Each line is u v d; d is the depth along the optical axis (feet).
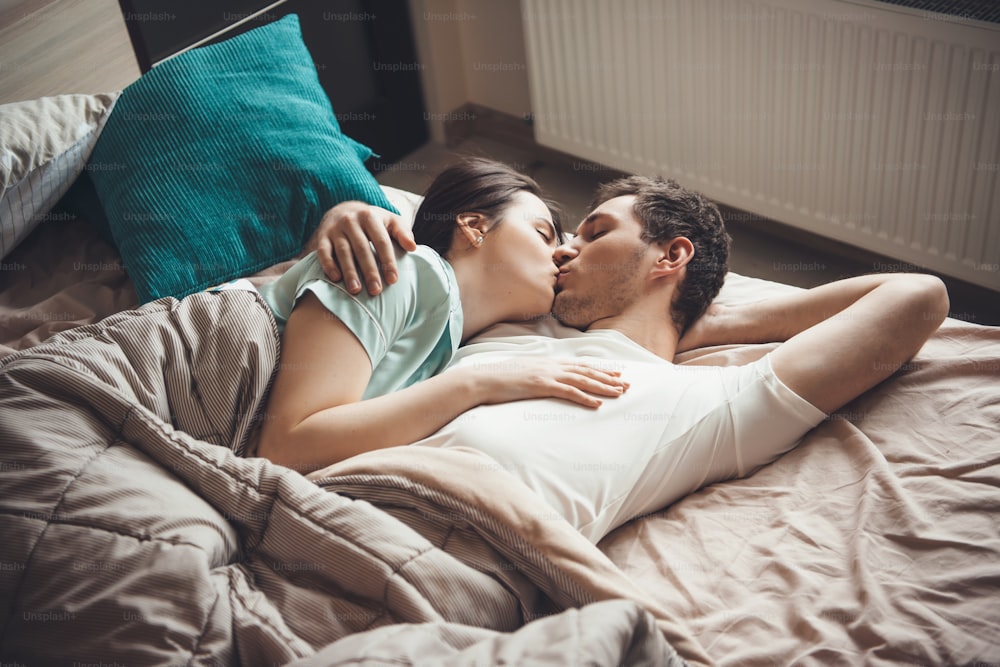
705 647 3.24
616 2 7.51
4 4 8.55
